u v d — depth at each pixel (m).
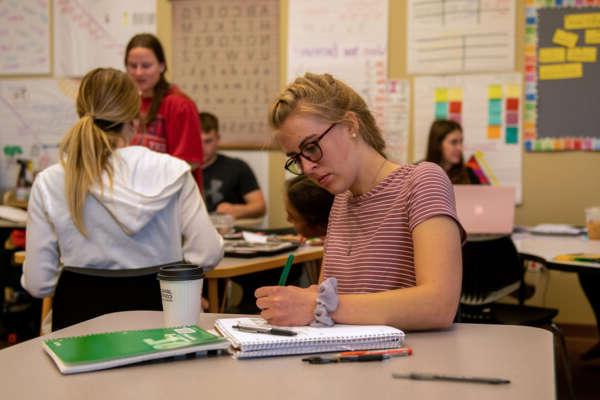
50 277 1.93
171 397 0.85
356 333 1.07
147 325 1.28
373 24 4.48
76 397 0.86
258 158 4.68
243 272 2.37
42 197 1.87
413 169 1.36
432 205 1.26
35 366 1.00
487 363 1.00
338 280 1.41
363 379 0.92
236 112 4.71
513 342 1.12
